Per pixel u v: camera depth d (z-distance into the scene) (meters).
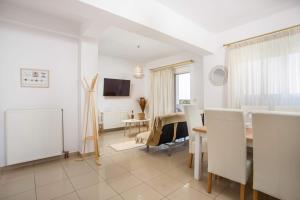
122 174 2.46
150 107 6.18
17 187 2.10
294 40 2.67
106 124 5.50
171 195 1.92
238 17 3.01
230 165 1.72
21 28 2.71
